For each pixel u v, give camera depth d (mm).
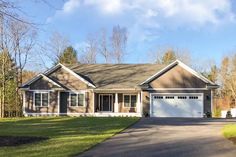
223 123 28234
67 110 41938
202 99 40250
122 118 32531
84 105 41844
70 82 42031
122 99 42844
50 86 41688
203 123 28219
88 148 15578
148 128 24234
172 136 19984
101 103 43250
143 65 46531
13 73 49000
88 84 41781
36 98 41719
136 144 16938
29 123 29000
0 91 45219
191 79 40531
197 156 13977
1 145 16391
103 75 44312
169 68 40906
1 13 14164
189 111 40344
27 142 17422
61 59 67562
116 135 20359
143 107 40750
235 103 68500
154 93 40781
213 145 16703
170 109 40531
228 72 73375
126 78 43531
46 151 14711
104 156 13859
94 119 31359
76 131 22422
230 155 14203
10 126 26406
